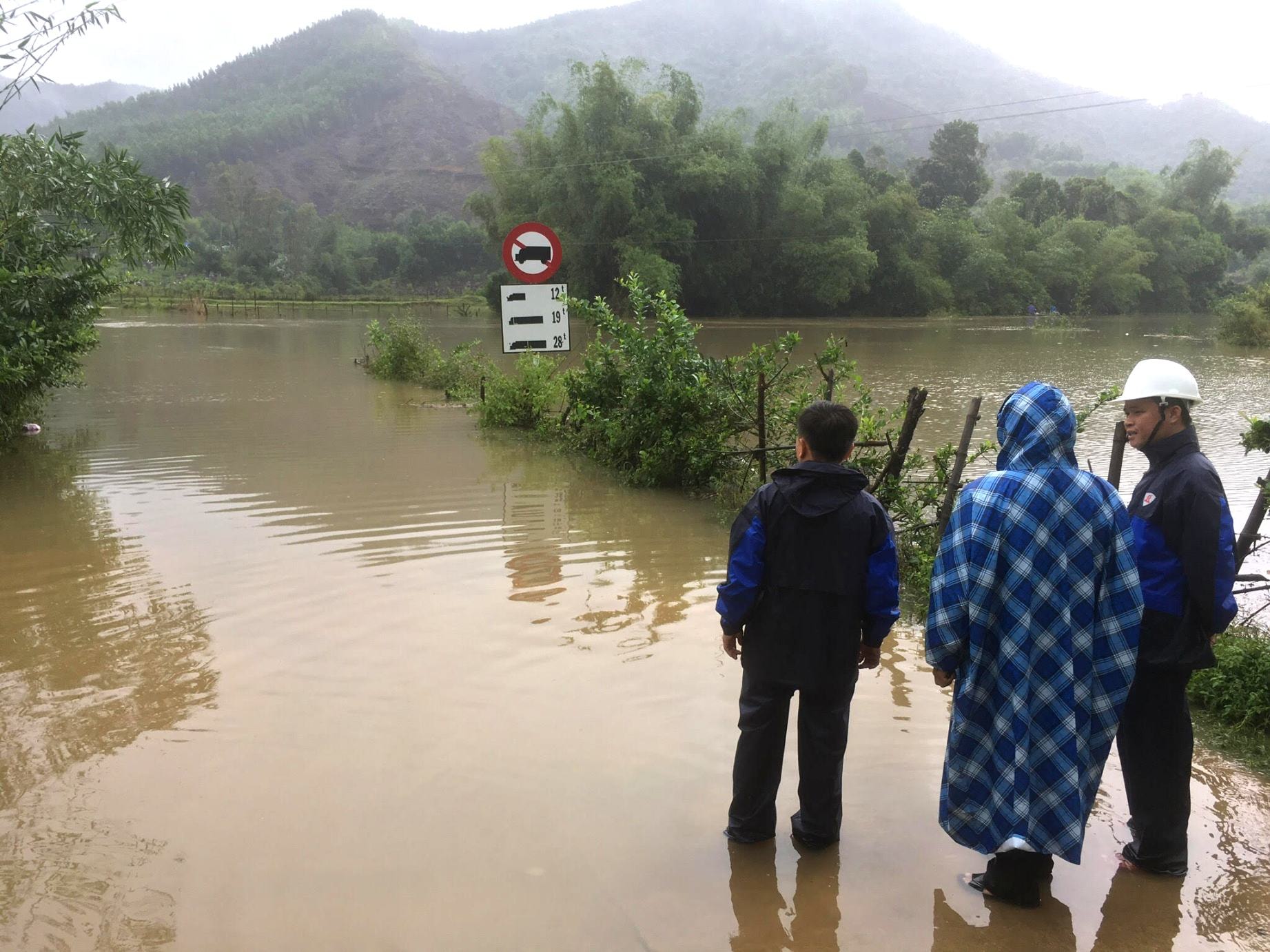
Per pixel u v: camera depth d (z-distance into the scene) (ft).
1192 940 9.36
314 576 20.35
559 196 158.61
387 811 11.32
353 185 645.51
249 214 309.22
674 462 29.63
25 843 10.61
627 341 32.01
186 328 121.90
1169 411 10.18
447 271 316.81
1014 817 9.29
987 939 9.32
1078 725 9.23
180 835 10.79
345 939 9.05
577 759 12.66
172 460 33.81
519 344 40.24
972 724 9.57
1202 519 9.57
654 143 162.20
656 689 14.89
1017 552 9.28
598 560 21.94
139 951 8.84
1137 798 10.37
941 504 22.66
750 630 10.55
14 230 34.53
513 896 9.77
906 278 192.54
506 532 24.30
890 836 11.10
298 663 15.74
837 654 10.23
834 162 185.26
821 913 9.65
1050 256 217.15
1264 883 10.27
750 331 136.15
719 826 11.19
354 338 106.11
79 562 21.25
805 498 10.16
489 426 41.81
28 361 35.37
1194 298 257.14
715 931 9.32
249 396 53.26
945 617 9.42
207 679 15.14
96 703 14.24
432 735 13.28
